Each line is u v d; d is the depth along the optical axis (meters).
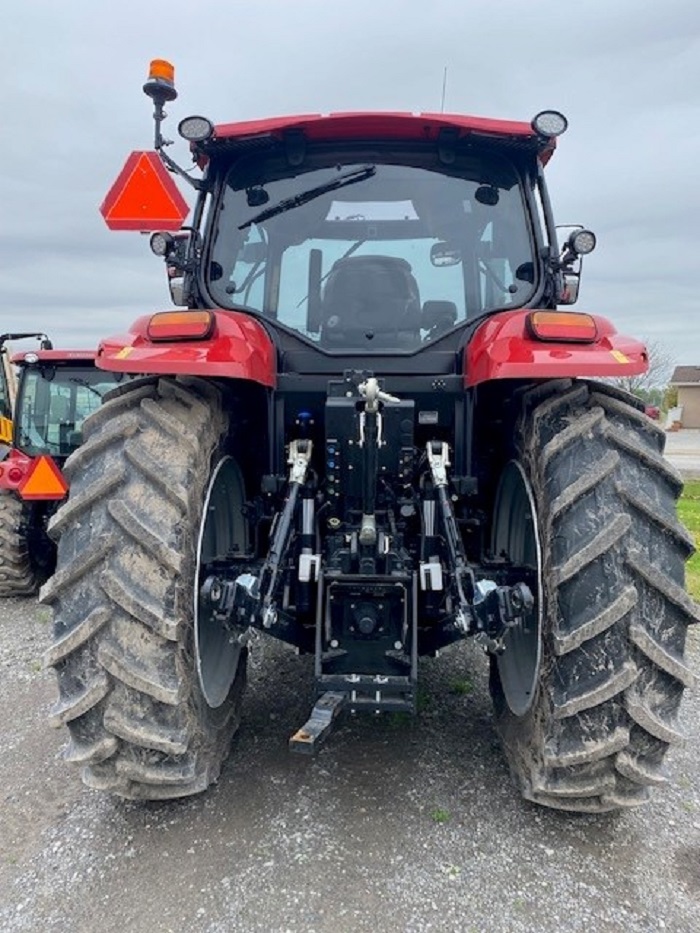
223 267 3.26
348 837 2.55
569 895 2.29
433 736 3.27
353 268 3.19
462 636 2.63
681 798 2.83
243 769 2.99
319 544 2.79
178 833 2.59
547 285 3.21
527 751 2.59
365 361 3.06
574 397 2.56
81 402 7.45
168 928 2.16
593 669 2.28
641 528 2.33
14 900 2.30
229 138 3.14
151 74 2.89
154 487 2.41
